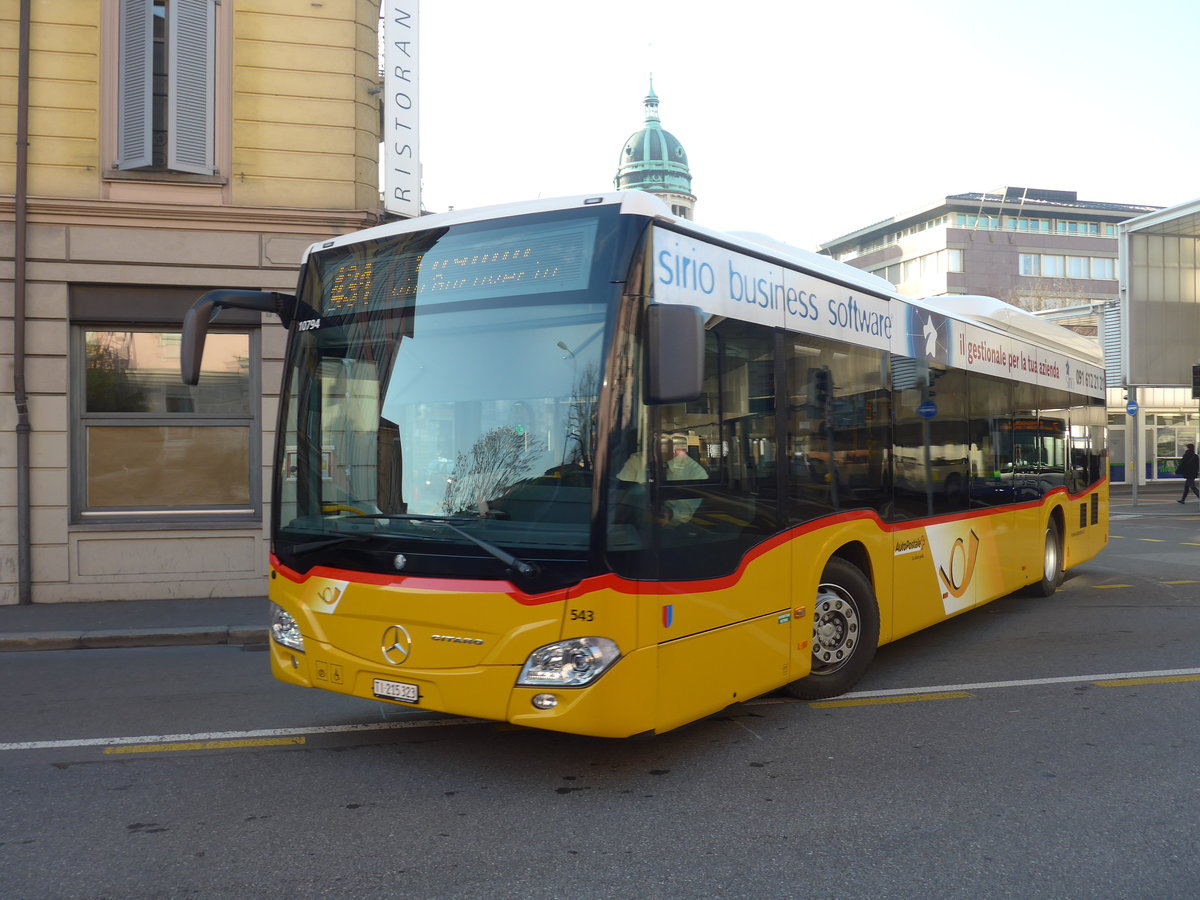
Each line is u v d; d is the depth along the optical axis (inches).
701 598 185.6
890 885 139.5
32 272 414.0
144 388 434.3
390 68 460.4
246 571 430.3
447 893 137.9
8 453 411.5
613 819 165.8
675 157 3535.9
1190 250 1100.5
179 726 229.6
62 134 419.8
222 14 435.8
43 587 414.0
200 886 140.8
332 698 257.8
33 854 153.0
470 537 173.3
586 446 169.3
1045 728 219.6
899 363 272.1
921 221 2997.0
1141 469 1638.8
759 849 152.6
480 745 210.4
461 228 191.5
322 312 203.9
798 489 220.4
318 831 161.8
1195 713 231.8
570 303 176.2
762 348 210.2
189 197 432.5
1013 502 356.5
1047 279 2792.8
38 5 417.7
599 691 165.8
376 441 189.3
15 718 239.6
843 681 245.6
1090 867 145.1
